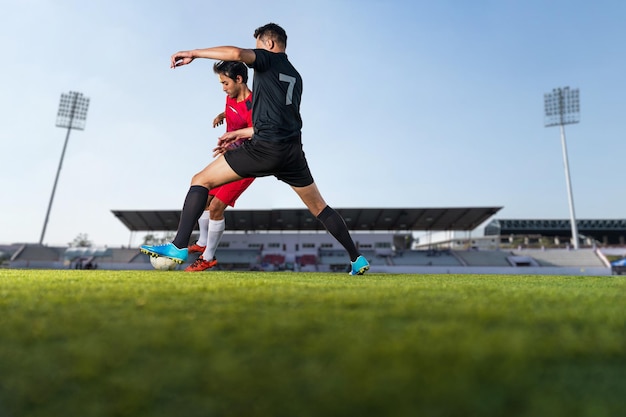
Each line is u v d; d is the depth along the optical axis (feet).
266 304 3.12
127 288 4.49
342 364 1.47
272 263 121.39
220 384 1.35
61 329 2.09
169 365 1.53
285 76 9.80
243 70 13.41
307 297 3.59
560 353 1.59
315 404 1.17
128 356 1.63
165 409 1.22
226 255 124.06
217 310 2.76
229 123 14.35
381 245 127.85
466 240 159.33
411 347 1.65
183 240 10.16
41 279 6.44
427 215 120.67
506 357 1.50
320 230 139.03
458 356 1.51
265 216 125.18
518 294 4.22
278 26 10.16
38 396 1.33
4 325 2.20
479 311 2.70
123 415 1.20
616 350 1.63
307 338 1.86
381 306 2.99
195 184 10.04
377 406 1.13
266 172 10.15
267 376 1.40
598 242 193.26
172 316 2.49
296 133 10.11
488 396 1.17
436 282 7.48
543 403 1.13
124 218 123.13
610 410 1.07
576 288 5.78
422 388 1.22
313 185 11.25
